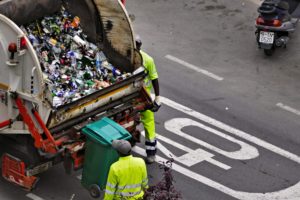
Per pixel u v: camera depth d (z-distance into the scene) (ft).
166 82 60.18
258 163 50.11
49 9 49.08
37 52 46.68
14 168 44.16
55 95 44.27
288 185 47.98
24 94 41.73
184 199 45.91
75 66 47.62
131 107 46.70
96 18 49.03
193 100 57.77
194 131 53.47
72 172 47.16
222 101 57.98
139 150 50.98
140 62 47.50
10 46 41.01
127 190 40.19
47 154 43.01
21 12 46.57
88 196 45.78
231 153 51.06
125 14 46.93
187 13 72.38
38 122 41.81
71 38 49.06
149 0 74.64
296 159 50.90
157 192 40.24
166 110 55.98
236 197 46.42
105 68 48.57
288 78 62.18
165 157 50.21
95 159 43.14
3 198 45.11
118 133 43.14
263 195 46.75
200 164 49.62
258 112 56.75
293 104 58.18
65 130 43.06
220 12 72.79
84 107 43.52
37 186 46.32
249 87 60.39
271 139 53.16
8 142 44.06
